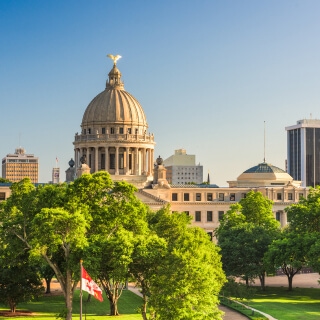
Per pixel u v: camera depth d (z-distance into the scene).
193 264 193.50
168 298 190.25
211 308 197.25
